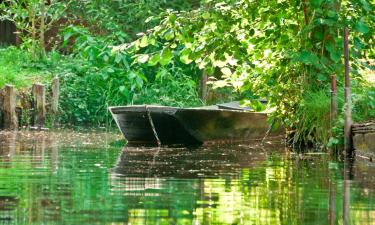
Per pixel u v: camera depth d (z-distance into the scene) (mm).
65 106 23609
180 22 15188
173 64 25047
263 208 8039
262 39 15680
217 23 15180
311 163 12523
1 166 11586
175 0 26234
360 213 7816
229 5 15539
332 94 14500
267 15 15539
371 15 14680
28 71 24578
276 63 15867
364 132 13242
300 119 15867
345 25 14328
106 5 26484
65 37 25625
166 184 9727
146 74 25562
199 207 8047
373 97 15141
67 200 8383
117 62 24203
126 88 23891
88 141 16859
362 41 15781
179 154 14031
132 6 26359
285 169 11547
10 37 28938
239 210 7906
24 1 25203
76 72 24859
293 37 15648
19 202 8227
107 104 23734
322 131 15086
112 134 19094
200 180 10141
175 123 16344
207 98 25500
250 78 16125
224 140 17031
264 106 16344
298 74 15781
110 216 7508
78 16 27094
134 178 10289
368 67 15281
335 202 8430
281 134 18438
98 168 11484
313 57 14531
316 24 14398
